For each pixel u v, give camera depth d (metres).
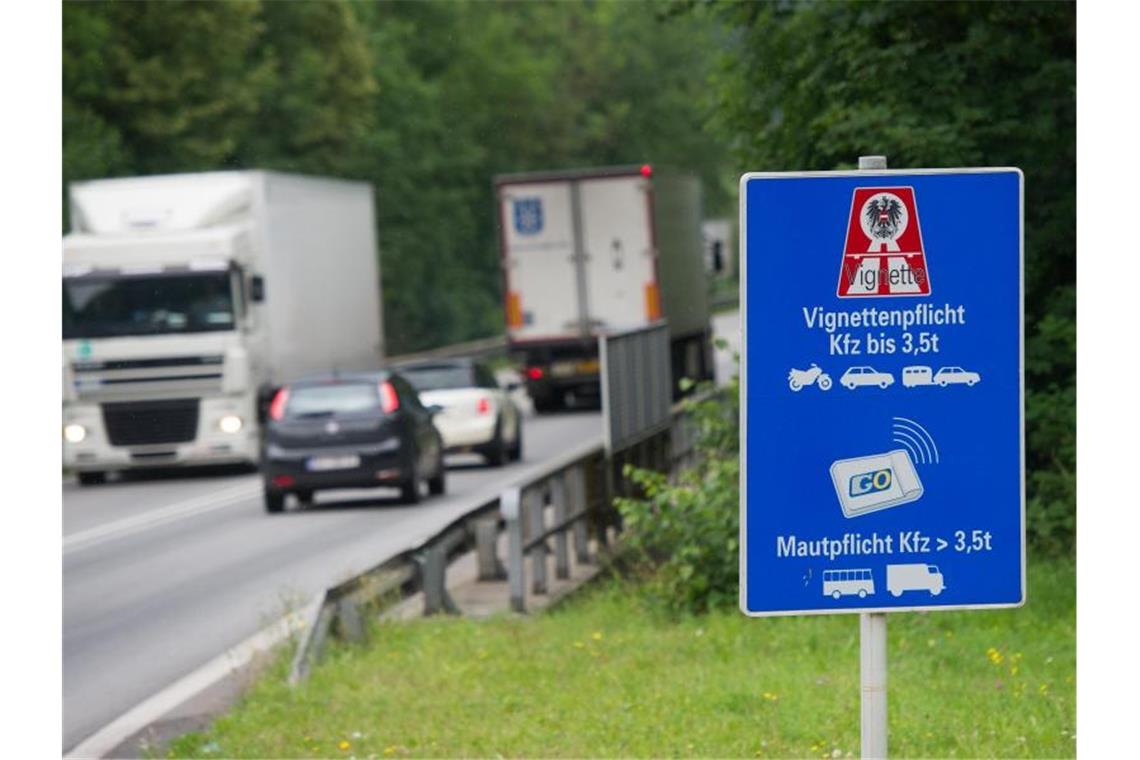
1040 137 43.78
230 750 25.39
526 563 45.91
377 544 55.16
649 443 58.69
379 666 31.42
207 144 138.38
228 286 80.81
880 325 14.02
